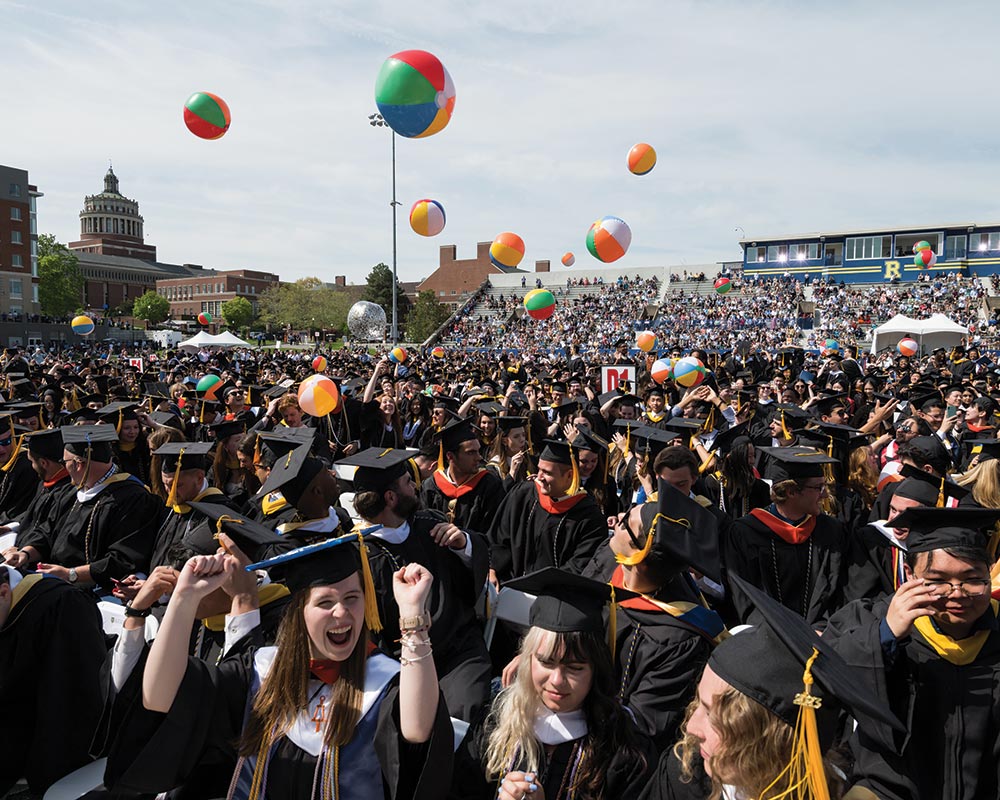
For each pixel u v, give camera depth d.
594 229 10.36
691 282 64.62
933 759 2.69
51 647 3.55
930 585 2.63
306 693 2.27
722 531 4.77
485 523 5.99
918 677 2.74
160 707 2.07
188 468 5.14
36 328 70.06
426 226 10.41
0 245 82.25
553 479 5.13
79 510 5.52
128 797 2.94
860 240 57.00
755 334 48.97
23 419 9.74
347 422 10.44
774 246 60.56
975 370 17.92
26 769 3.59
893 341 29.55
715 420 8.94
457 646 4.13
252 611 2.81
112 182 170.25
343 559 2.31
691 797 2.17
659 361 12.18
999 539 3.15
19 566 4.59
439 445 6.45
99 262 150.25
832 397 9.59
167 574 2.69
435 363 26.73
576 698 2.49
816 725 1.70
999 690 2.61
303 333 90.44
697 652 3.10
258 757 2.22
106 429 5.77
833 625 3.12
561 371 17.34
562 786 2.46
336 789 2.16
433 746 2.18
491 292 74.31
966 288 49.66
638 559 3.21
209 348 43.88
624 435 7.50
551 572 2.46
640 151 11.00
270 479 4.17
